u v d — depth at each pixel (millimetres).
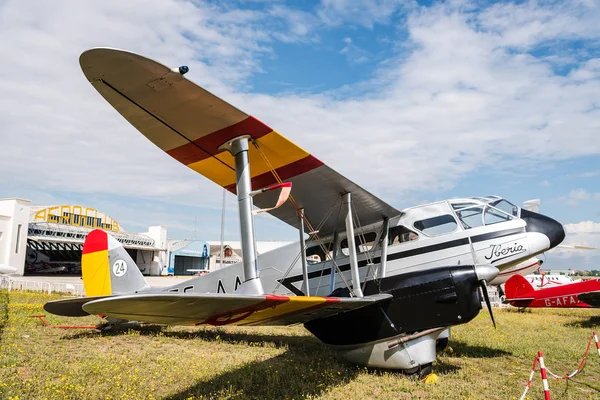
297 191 7484
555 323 14297
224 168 6781
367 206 7906
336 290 8039
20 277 32531
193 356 7809
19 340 8852
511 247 7574
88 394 5453
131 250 56656
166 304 4383
